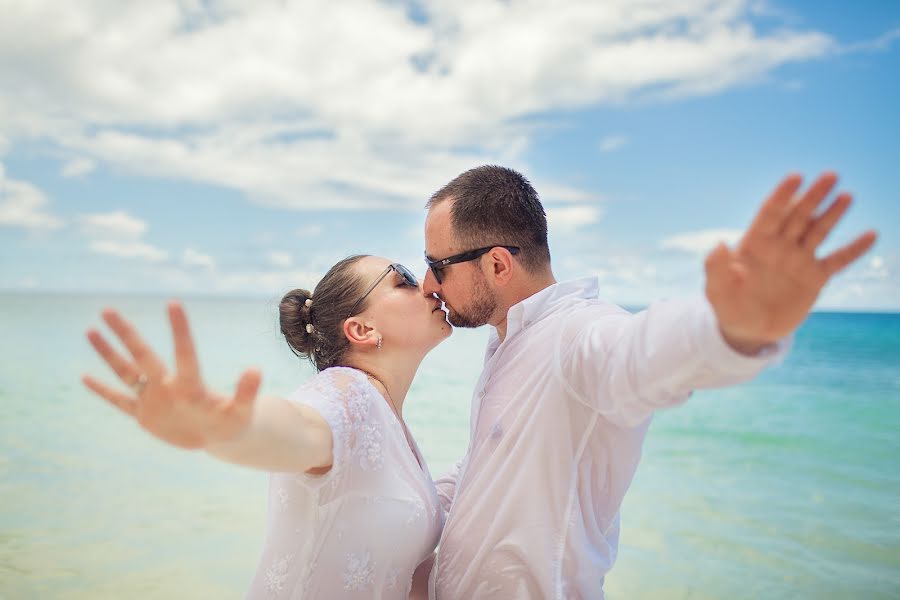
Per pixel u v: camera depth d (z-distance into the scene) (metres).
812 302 1.33
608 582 4.86
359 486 2.04
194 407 1.32
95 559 5.09
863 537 5.68
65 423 10.25
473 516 2.22
